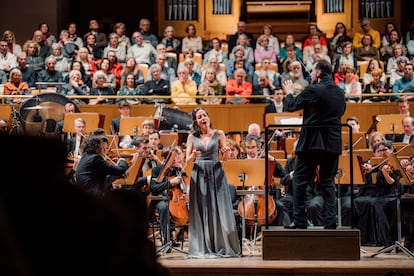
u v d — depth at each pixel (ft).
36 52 48.57
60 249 4.47
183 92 43.42
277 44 51.67
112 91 43.78
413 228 27.40
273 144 35.68
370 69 46.16
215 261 24.06
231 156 29.84
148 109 42.16
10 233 4.34
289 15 61.36
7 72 46.19
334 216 24.73
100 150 25.32
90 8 63.82
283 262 23.67
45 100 36.06
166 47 52.21
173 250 27.20
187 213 26.73
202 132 25.84
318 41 50.60
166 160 24.88
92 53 50.67
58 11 58.08
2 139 4.48
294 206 24.81
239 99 43.06
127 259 5.27
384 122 37.09
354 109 42.45
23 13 57.21
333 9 60.23
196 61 49.78
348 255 24.08
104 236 4.59
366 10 59.98
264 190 25.76
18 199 4.42
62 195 4.53
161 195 26.99
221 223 25.26
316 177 28.12
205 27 60.39
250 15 61.72
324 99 23.91
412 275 22.50
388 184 28.73
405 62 46.70
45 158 4.54
